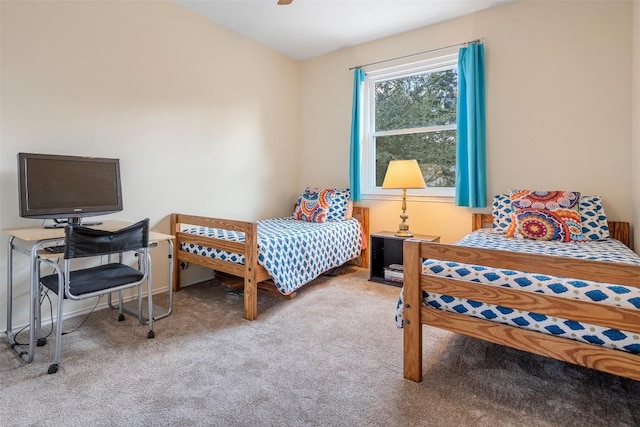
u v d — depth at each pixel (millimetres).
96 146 2480
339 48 3910
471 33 3129
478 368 1719
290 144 4242
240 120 3574
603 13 2578
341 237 3338
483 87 3027
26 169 1961
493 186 3066
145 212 2795
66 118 2324
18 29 2104
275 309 2545
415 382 1596
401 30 3453
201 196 3219
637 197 2320
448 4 2959
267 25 3342
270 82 3916
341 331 2168
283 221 3639
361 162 3836
